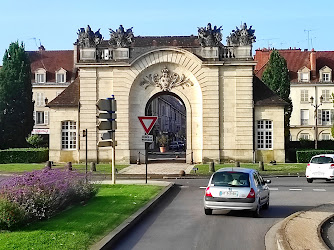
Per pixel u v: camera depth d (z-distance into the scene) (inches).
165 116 4035.4
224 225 551.2
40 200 520.7
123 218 550.6
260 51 3034.0
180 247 432.8
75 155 1728.6
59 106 1724.9
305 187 1028.5
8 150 1750.7
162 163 1715.1
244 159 1685.5
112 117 912.3
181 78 1708.9
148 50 1697.8
